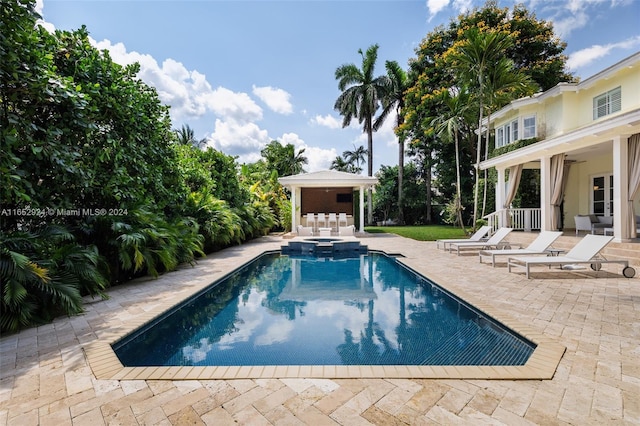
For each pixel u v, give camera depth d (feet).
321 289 22.43
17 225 17.53
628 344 10.78
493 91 44.06
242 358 11.68
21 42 14.78
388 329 14.46
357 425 6.91
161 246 23.38
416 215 97.35
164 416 7.28
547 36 64.90
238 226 42.22
